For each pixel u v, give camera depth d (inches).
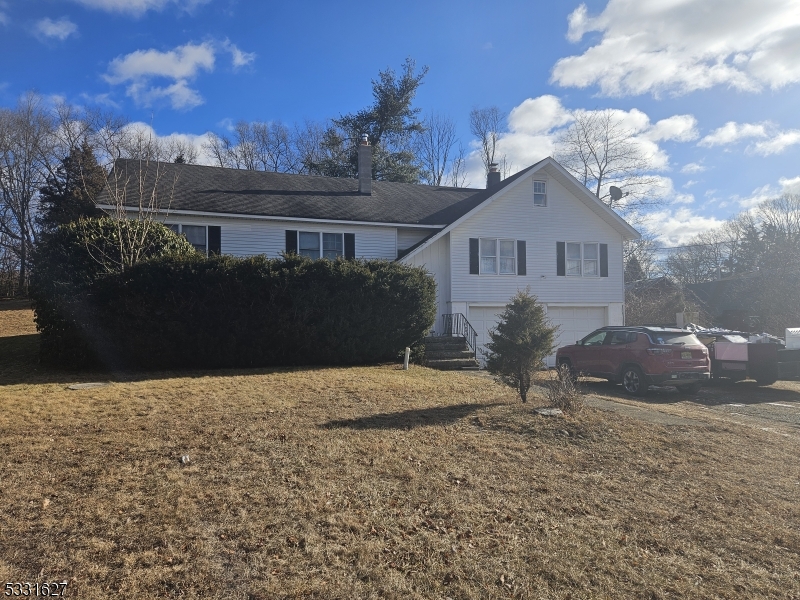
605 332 589.6
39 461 240.4
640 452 291.7
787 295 1163.3
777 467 279.9
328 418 332.2
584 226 878.4
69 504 198.1
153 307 523.2
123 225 558.9
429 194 949.8
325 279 596.1
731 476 262.8
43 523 182.7
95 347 508.1
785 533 200.8
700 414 410.0
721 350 618.5
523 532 191.9
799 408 478.6
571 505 218.1
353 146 1508.4
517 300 394.3
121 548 169.2
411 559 170.1
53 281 506.3
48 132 1565.0
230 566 161.5
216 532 181.0
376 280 622.5
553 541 185.9
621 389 572.1
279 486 220.4
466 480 238.1
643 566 172.7
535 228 844.0
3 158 1526.8
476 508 209.5
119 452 254.8
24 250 1518.2
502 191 800.3
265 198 775.7
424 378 527.2
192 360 542.3
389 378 504.4
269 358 572.7
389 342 629.6
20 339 716.7
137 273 523.2
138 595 145.8
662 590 159.0
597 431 320.2
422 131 1619.1
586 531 195.3
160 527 182.4
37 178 1572.3
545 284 845.8
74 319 503.5
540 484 238.8
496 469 254.5
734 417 432.1
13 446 259.0
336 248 776.3
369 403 383.2
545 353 389.1
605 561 174.2
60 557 163.0
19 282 1520.7
